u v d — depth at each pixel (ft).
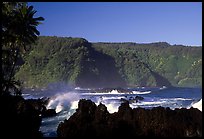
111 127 64.64
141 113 68.13
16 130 71.82
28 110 83.82
